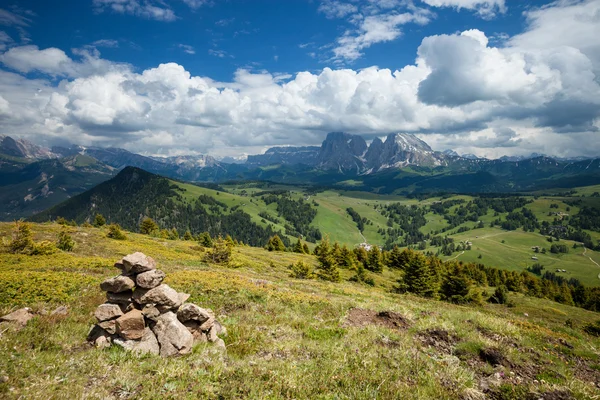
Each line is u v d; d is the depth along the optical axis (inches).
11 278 648.4
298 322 610.5
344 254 3267.7
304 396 319.9
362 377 369.4
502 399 374.6
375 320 666.8
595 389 406.3
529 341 593.6
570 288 4291.3
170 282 799.7
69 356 374.6
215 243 1942.7
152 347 411.8
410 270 2069.4
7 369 315.9
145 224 4138.8
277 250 4503.0
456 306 1334.9
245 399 304.2
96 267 1093.1
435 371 417.1
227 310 669.9
